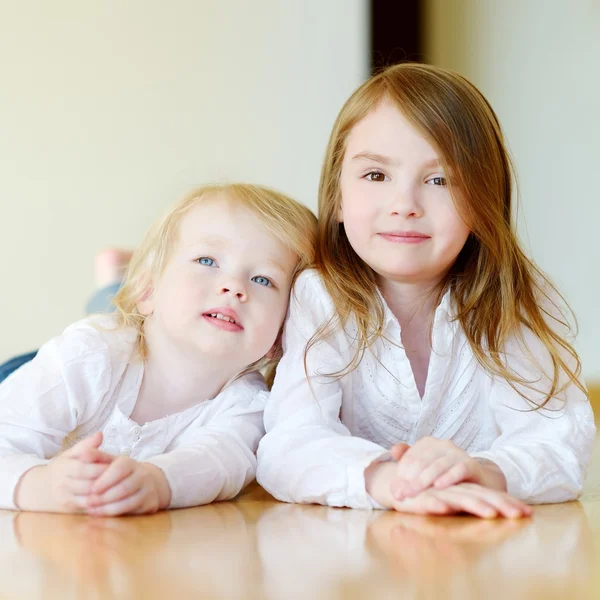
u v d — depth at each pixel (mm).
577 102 3043
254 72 2873
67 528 778
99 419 1050
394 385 1085
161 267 1072
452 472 824
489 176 1070
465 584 534
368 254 1053
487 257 1093
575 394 1045
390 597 502
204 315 1029
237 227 1042
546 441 1001
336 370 1038
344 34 2938
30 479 881
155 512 876
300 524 791
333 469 909
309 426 987
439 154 1020
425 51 3025
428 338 1110
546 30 3062
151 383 1068
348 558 621
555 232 3082
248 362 1064
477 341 1080
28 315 2682
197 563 609
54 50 2703
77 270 2719
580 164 3061
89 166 2730
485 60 3100
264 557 629
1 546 689
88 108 2729
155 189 2783
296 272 1086
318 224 1143
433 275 1066
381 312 1085
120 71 2754
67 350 1021
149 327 1077
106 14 2740
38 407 987
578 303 3064
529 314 1094
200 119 2832
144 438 1043
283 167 2910
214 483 944
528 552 639
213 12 2836
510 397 1050
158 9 2789
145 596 513
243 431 1038
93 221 2729
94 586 540
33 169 2689
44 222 2697
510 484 912
